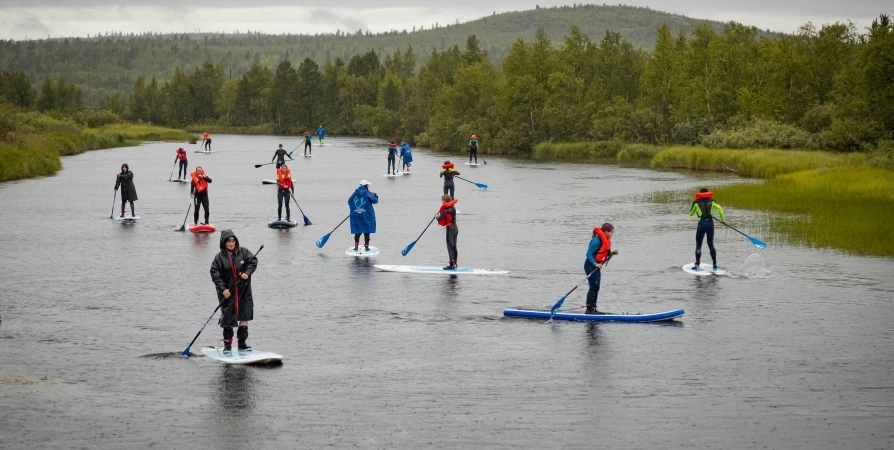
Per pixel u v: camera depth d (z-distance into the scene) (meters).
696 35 76.56
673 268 19.17
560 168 57.41
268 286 16.88
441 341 12.84
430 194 37.16
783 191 34.69
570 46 95.62
